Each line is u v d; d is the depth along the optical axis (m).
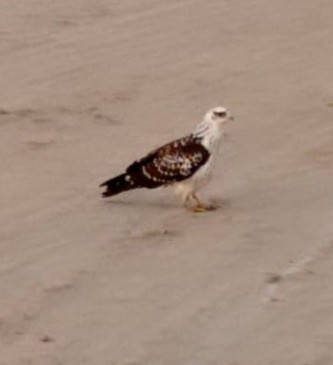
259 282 15.27
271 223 16.80
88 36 24.55
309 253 16.02
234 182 18.20
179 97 21.91
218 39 24.88
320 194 17.81
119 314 14.50
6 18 25.23
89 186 17.88
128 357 13.67
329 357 13.80
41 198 17.42
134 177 16.98
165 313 14.55
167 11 26.25
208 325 14.36
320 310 14.72
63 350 13.75
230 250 16.02
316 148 19.66
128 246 16.06
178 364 13.58
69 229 16.52
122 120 20.70
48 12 25.69
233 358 13.74
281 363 13.69
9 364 13.46
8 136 19.77
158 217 16.88
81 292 14.94
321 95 22.20
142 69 23.09
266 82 22.78
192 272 15.45
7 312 14.45
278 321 14.49
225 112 16.92
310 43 24.92
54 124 20.38
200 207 17.16
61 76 22.53
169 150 16.91
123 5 26.44
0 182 17.94
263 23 25.91
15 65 22.97
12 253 15.83
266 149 19.59
